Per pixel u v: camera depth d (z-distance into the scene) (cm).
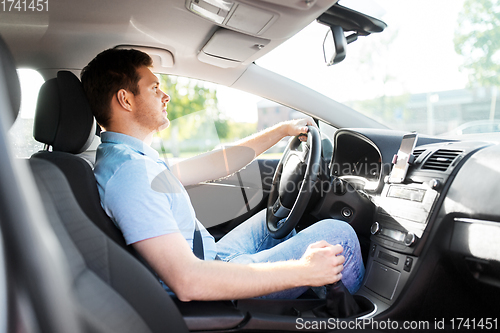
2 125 40
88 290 56
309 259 93
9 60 61
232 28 131
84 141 99
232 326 83
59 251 44
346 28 143
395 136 140
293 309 104
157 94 112
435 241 106
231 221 165
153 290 71
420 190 114
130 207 83
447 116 832
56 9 119
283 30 129
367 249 147
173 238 82
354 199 146
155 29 138
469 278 105
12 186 39
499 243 92
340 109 180
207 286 79
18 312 37
